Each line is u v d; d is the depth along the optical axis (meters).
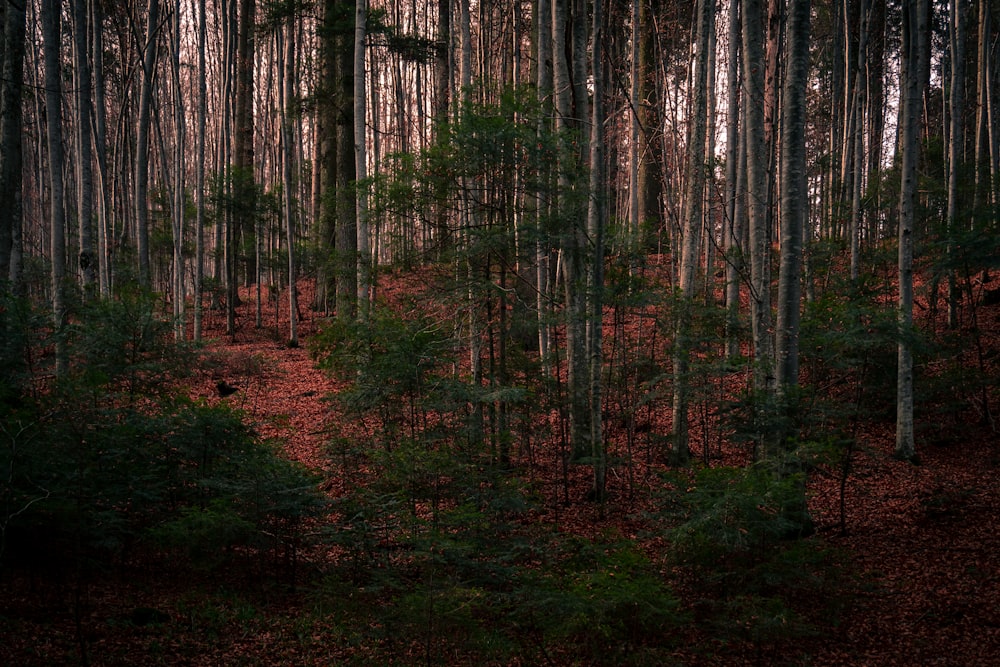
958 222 13.49
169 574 7.08
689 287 11.80
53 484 5.78
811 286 15.42
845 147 20.28
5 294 7.00
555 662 5.91
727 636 6.23
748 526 6.55
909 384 11.65
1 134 10.03
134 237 30.12
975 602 7.00
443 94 19.78
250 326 23.66
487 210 9.32
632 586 5.58
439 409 7.59
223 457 7.21
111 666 4.93
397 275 9.85
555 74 11.79
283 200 27.22
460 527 6.35
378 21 19.52
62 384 5.83
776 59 13.16
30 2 24.56
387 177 9.19
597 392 10.37
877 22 24.03
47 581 6.13
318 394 15.26
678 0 21.33
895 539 8.80
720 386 12.20
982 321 15.45
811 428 8.82
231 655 5.50
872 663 6.09
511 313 9.95
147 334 7.68
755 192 9.98
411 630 5.82
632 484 10.73
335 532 6.77
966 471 10.77
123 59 24.20
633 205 18.39
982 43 20.33
